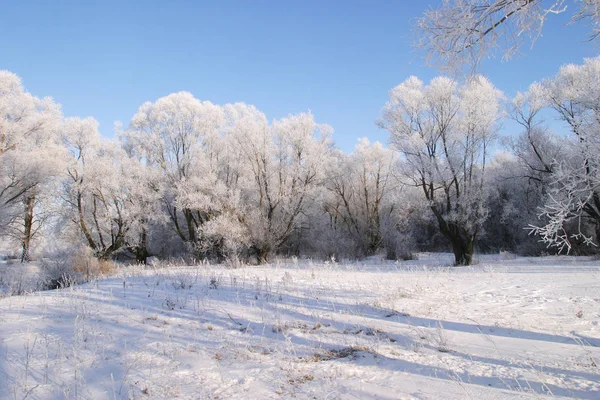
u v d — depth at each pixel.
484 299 9.07
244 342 5.52
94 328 5.64
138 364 4.38
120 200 28.78
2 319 5.88
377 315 7.48
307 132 28.28
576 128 6.37
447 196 23.06
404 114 23.64
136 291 9.05
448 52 5.82
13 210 22.77
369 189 35.78
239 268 18.72
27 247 24.48
